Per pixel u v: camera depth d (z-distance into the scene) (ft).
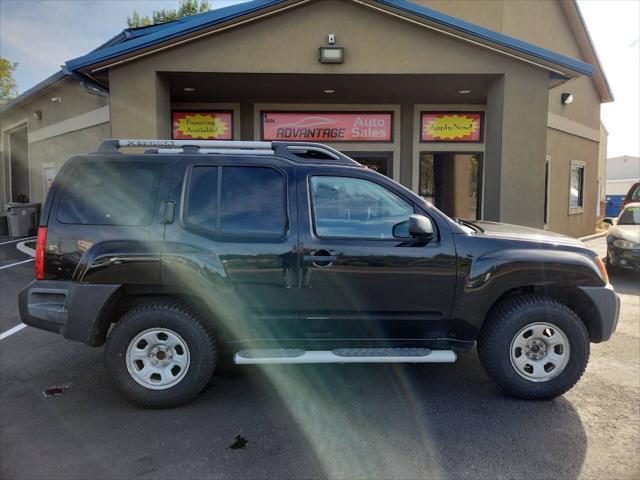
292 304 12.38
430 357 12.48
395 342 12.85
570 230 48.93
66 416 12.02
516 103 27.43
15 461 10.07
